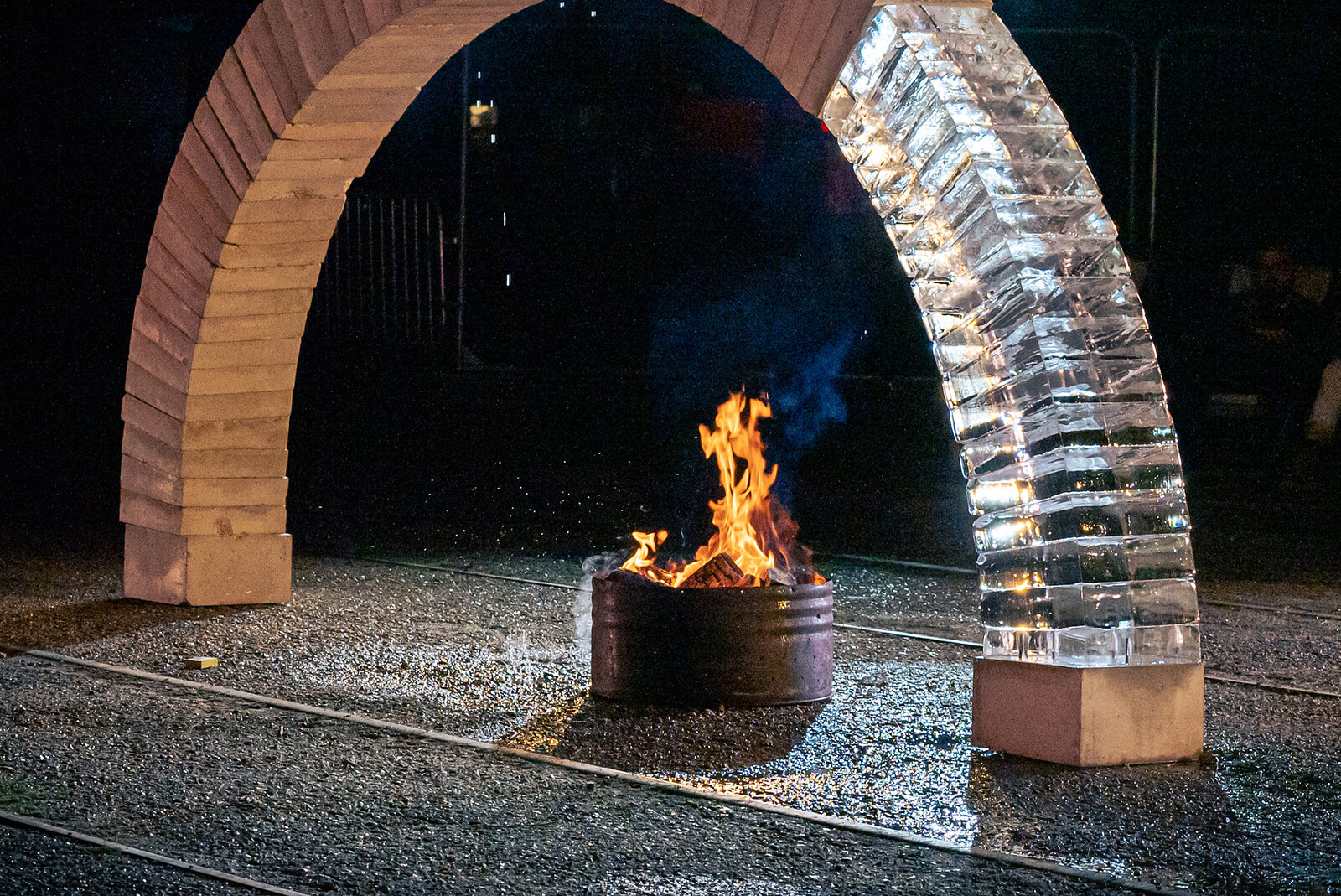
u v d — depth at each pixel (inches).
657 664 259.8
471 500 526.6
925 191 225.0
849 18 220.4
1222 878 182.7
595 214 782.5
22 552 411.5
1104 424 223.5
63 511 490.3
